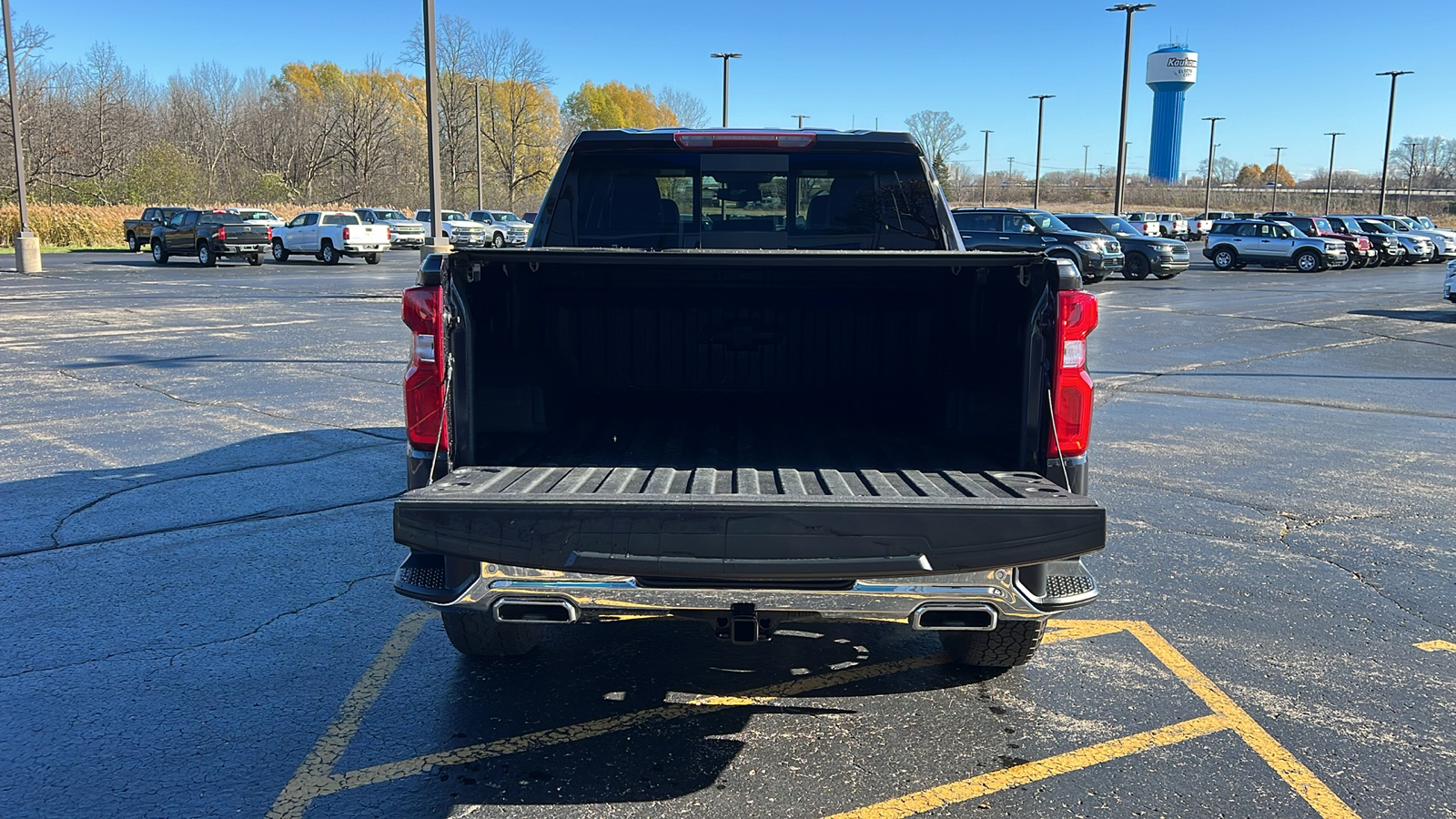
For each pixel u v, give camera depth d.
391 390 10.75
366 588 5.10
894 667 4.27
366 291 23.64
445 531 3.01
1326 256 33.78
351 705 3.87
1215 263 36.19
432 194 20.25
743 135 5.09
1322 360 14.20
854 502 2.95
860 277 4.55
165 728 3.67
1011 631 3.97
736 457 3.93
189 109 77.00
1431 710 3.88
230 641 4.45
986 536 2.96
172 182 57.16
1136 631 4.66
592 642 4.53
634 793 3.27
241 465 7.50
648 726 3.73
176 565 5.39
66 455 7.78
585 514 2.96
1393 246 37.88
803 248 5.33
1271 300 23.50
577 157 5.16
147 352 13.52
